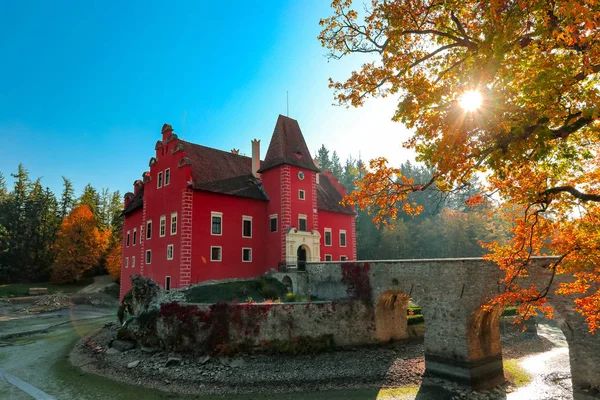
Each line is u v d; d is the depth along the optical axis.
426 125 8.90
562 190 9.22
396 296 27.97
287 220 37.56
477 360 21.70
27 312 48.88
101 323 42.28
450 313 22.22
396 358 25.06
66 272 66.50
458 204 82.50
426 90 9.30
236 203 37.38
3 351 29.86
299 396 20.33
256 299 30.89
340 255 45.47
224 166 40.56
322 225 43.88
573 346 17.61
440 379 22.22
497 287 20.27
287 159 39.12
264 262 38.50
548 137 7.14
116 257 68.06
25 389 21.55
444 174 9.09
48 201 81.50
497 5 7.62
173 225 34.81
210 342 24.59
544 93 7.40
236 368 23.30
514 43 7.97
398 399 19.86
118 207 96.06
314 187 41.44
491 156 8.00
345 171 106.12
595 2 5.81
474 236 69.50
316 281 31.62
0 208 75.19
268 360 24.20
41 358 27.72
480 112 8.04
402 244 74.19
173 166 36.12
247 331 24.78
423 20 10.60
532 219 10.82
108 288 64.25
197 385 21.64
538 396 20.20
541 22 7.87
